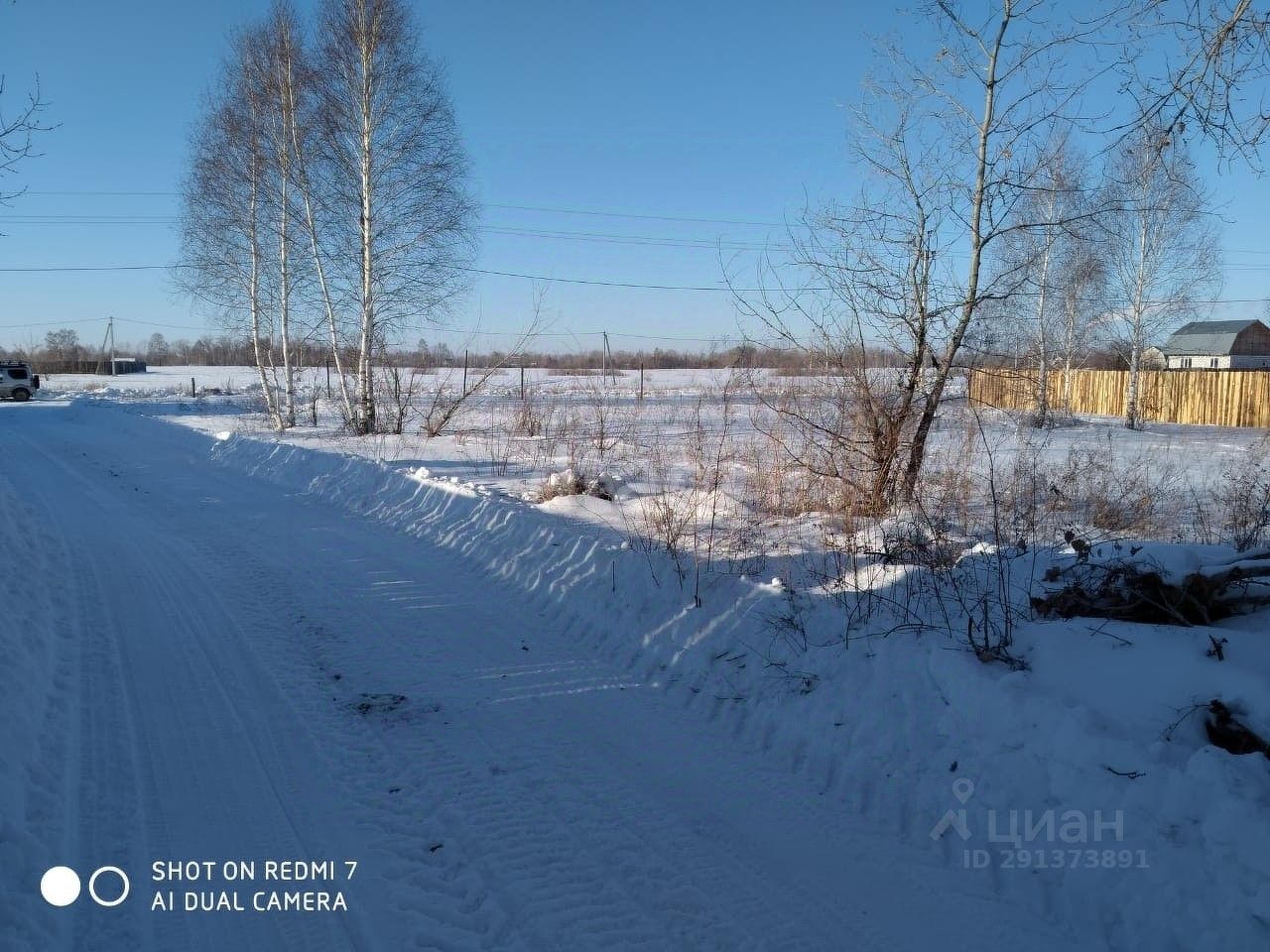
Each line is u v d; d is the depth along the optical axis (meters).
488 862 4.12
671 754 5.30
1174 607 5.06
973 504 10.05
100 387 59.56
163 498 14.32
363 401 24.03
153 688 6.06
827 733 5.24
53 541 10.27
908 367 10.18
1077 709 4.34
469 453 17.78
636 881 4.01
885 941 3.64
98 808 4.49
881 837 4.41
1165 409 32.31
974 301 9.91
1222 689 4.18
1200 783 3.70
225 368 97.81
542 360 86.88
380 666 6.61
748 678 6.02
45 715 5.35
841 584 6.80
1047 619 5.41
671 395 40.19
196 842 4.25
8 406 43.00
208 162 26.94
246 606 8.05
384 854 4.19
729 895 3.92
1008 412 13.84
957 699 4.88
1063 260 25.62
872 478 10.09
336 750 5.24
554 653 6.98
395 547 10.49
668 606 7.11
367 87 23.62
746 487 11.33
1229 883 3.44
